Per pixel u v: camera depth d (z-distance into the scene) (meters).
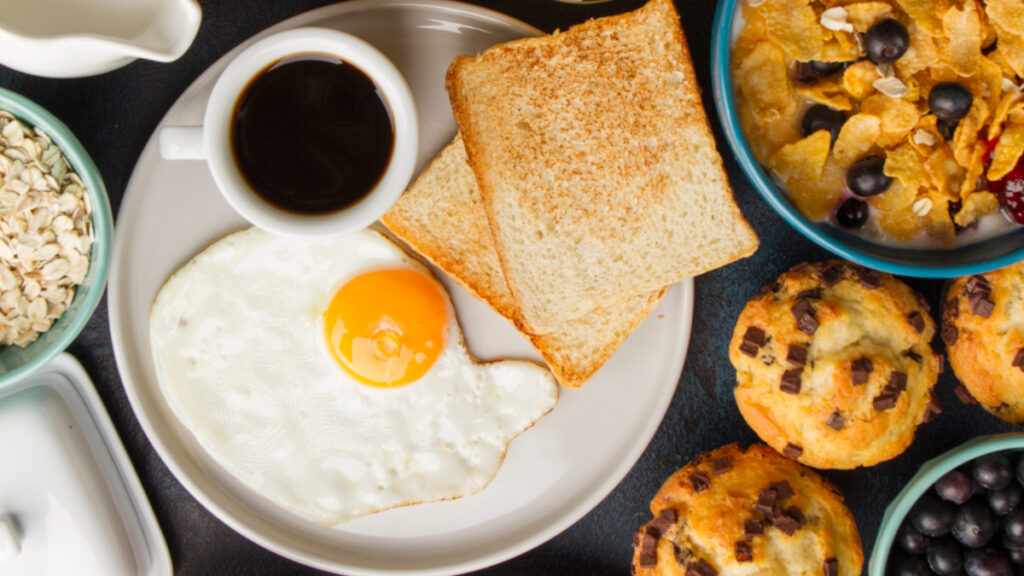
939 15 0.60
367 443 0.67
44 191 0.64
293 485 0.67
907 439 0.65
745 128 0.61
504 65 0.64
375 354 0.66
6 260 0.64
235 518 0.67
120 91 0.66
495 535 0.68
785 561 0.64
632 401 0.68
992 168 0.60
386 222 0.66
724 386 0.69
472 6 0.65
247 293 0.67
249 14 0.66
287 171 0.62
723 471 0.65
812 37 0.60
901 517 0.64
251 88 0.61
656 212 0.64
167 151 0.61
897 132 0.60
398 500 0.67
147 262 0.66
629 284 0.65
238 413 0.67
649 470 0.69
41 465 0.66
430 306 0.66
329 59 0.61
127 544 0.67
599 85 0.64
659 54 0.64
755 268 0.68
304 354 0.67
